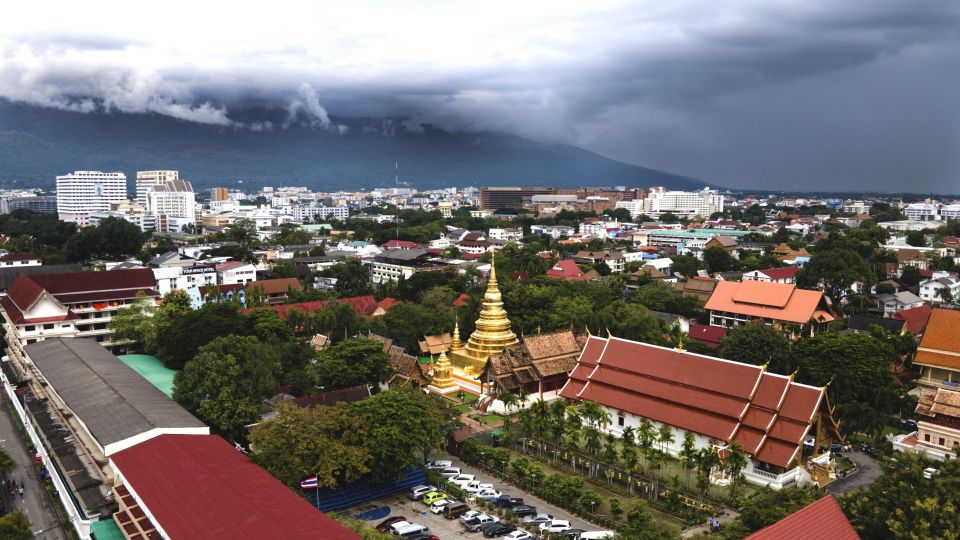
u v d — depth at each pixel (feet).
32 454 375.45
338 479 305.12
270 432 291.17
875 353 412.36
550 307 585.63
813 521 204.23
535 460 357.00
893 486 240.12
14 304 531.91
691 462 307.17
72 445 340.39
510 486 326.44
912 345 463.01
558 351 458.91
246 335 463.83
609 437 350.43
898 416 411.13
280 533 216.74
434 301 633.20
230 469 269.44
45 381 408.87
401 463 303.07
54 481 319.06
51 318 501.56
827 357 409.90
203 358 358.84
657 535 247.29
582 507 298.76
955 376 429.79
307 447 288.30
